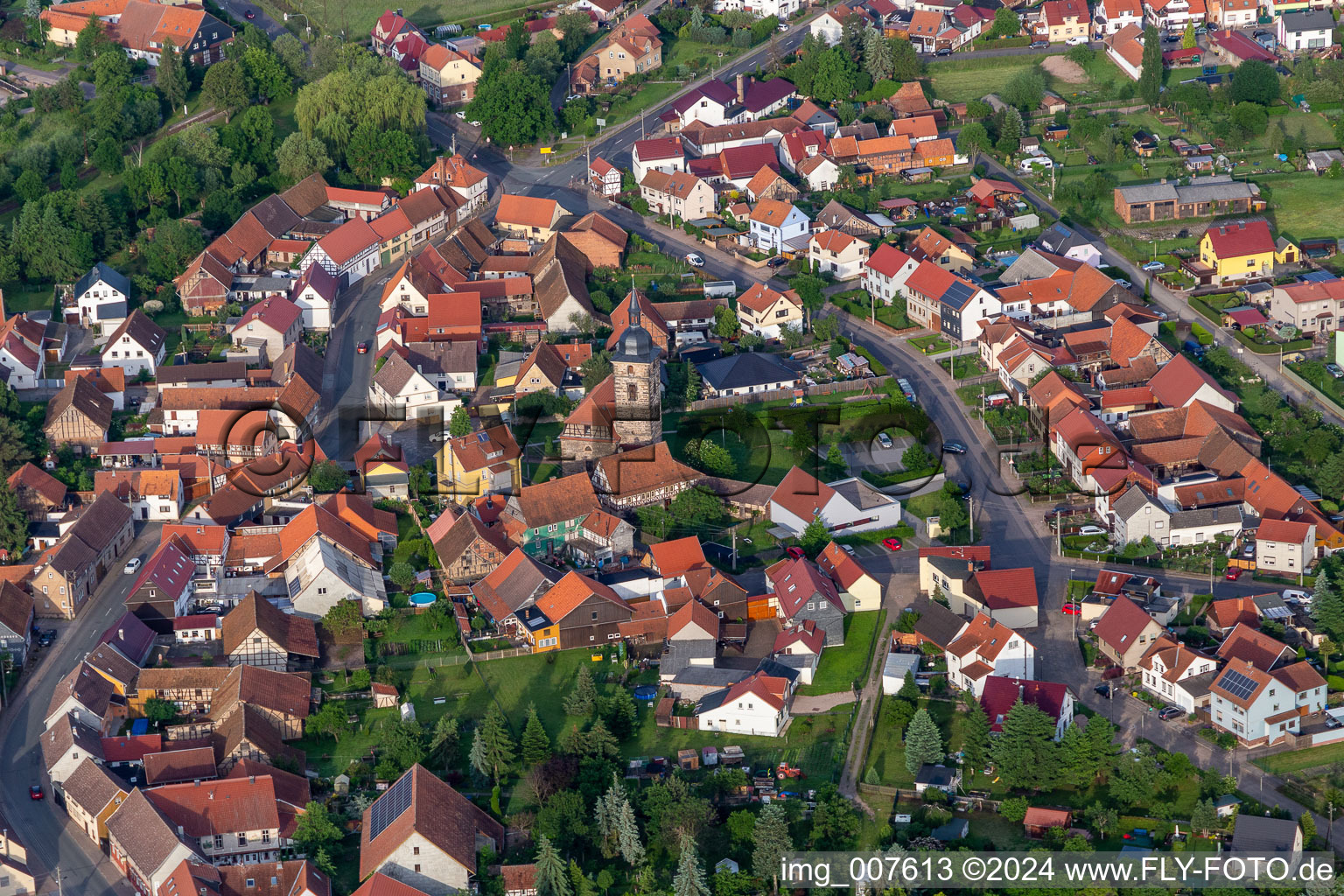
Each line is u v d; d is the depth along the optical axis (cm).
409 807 18875
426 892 18650
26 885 19050
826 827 19212
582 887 18750
